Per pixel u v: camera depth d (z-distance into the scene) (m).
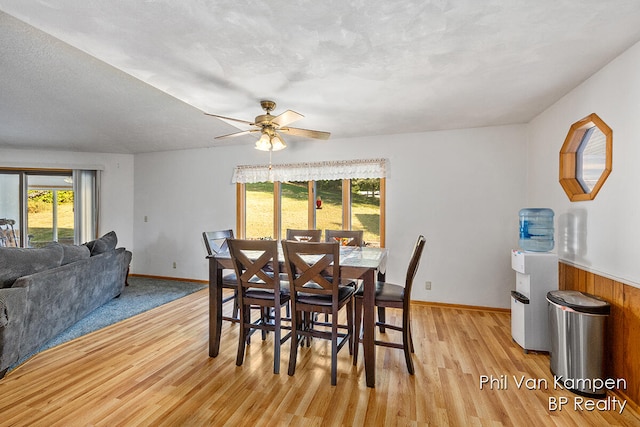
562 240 2.85
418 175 4.01
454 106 3.07
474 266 3.81
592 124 2.46
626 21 1.70
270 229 4.75
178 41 1.88
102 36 1.82
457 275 3.87
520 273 2.74
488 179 3.75
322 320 3.44
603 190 2.26
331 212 4.45
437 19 1.67
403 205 4.07
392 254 4.09
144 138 4.52
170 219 5.27
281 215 4.69
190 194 5.15
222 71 2.29
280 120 2.59
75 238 5.25
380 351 2.66
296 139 4.49
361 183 4.32
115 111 3.46
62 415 1.77
